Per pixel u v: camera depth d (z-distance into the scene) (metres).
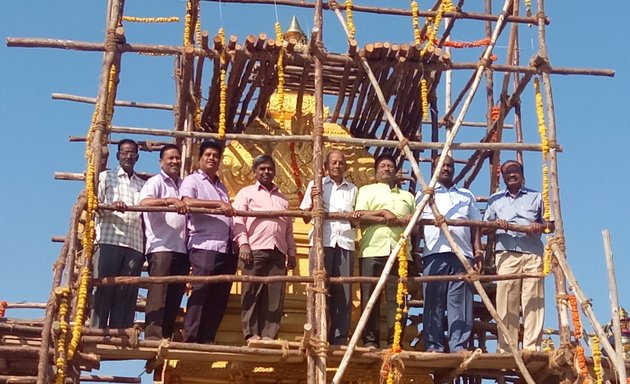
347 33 12.86
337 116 15.10
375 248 12.51
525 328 12.52
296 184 14.46
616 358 11.35
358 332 11.13
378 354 11.62
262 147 14.72
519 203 13.08
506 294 12.73
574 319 11.84
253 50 12.72
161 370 13.16
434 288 12.54
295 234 14.23
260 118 15.08
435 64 13.02
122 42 12.34
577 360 11.67
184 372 12.84
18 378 11.88
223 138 12.23
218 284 12.12
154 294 11.63
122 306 11.83
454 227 12.71
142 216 12.12
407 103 14.45
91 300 12.66
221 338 13.31
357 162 14.92
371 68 13.18
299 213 11.84
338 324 12.12
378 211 12.18
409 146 12.48
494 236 14.10
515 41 15.12
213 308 12.10
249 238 12.17
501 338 12.64
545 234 12.45
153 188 12.09
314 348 11.27
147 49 12.47
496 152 15.15
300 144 14.84
